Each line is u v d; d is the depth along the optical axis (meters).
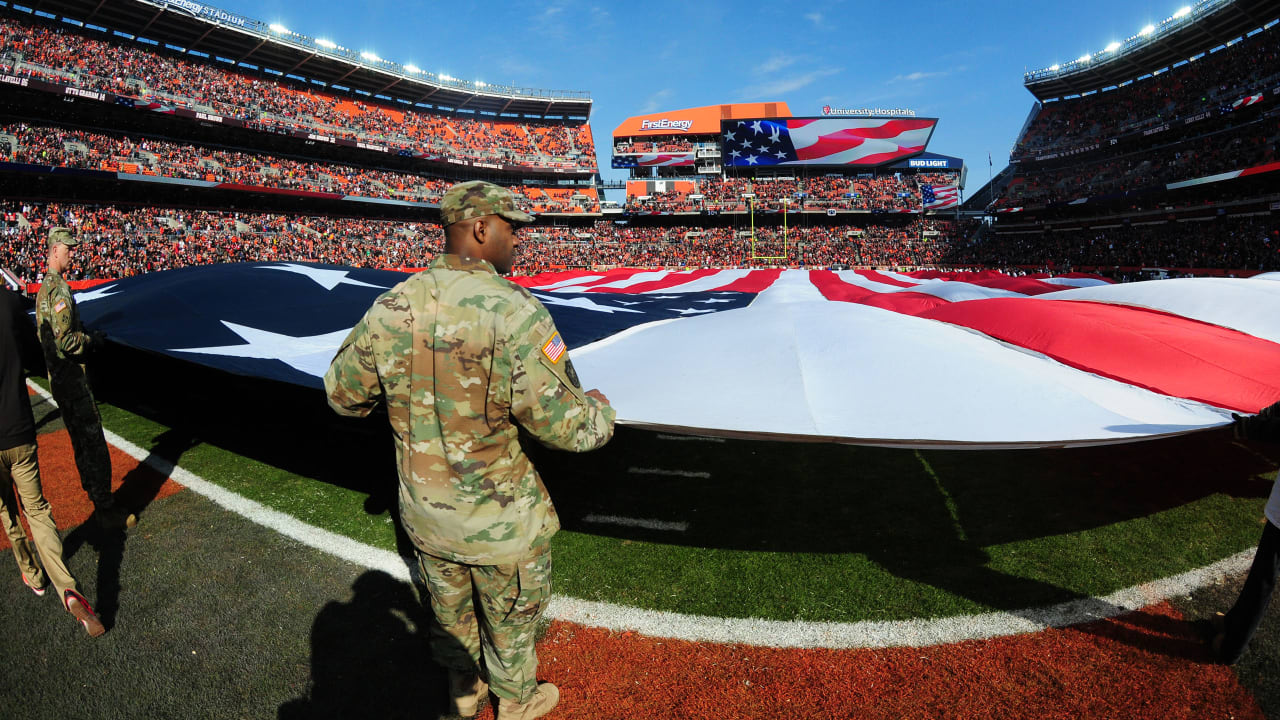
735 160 52.41
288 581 3.68
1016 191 44.25
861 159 52.12
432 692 2.74
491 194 1.95
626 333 6.44
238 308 6.53
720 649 3.02
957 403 3.48
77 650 3.06
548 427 1.87
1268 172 27.70
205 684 2.81
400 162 44.41
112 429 7.01
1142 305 6.76
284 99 40.00
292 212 36.59
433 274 1.92
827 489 4.98
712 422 3.24
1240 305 6.07
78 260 23.70
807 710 2.61
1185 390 4.22
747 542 4.10
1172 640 2.99
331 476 5.44
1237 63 34.56
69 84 29.47
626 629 3.20
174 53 36.44
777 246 47.00
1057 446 3.05
